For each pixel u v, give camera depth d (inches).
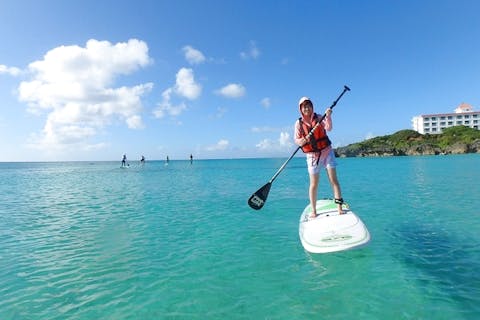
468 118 4739.2
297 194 523.2
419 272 174.6
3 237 279.1
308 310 137.0
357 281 165.0
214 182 855.7
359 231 210.4
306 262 195.2
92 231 295.6
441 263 186.9
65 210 426.0
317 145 226.4
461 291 150.9
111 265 200.4
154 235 274.5
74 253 227.6
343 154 4028.1
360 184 650.8
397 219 303.0
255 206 255.4
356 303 141.9
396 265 185.5
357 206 380.8
